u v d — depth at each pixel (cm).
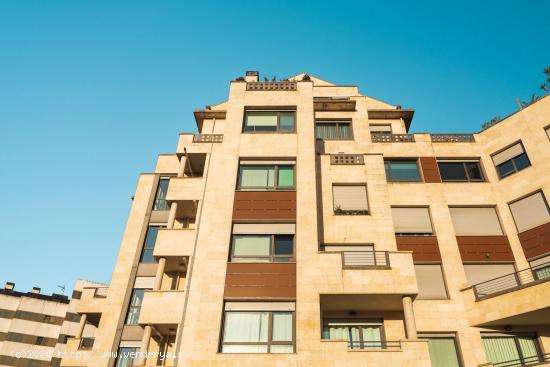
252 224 1636
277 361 1282
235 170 1786
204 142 2188
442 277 1703
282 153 1841
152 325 1593
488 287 1686
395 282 1444
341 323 1523
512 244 1802
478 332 1536
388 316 1535
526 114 2047
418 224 1881
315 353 1294
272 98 2062
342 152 2150
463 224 1884
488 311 1531
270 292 1440
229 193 1711
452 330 1536
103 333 1842
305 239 1564
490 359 1490
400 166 2120
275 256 1545
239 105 2033
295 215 1641
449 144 2180
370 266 1487
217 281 1467
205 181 1991
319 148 2164
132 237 2141
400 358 1275
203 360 1291
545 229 1756
